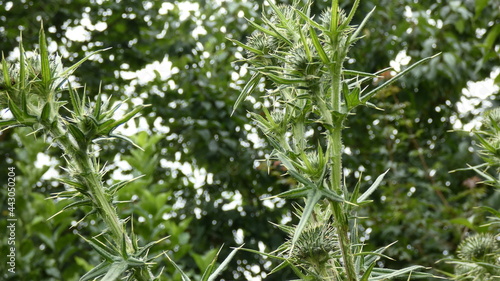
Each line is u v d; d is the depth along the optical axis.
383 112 8.78
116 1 10.26
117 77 10.16
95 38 10.12
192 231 8.74
